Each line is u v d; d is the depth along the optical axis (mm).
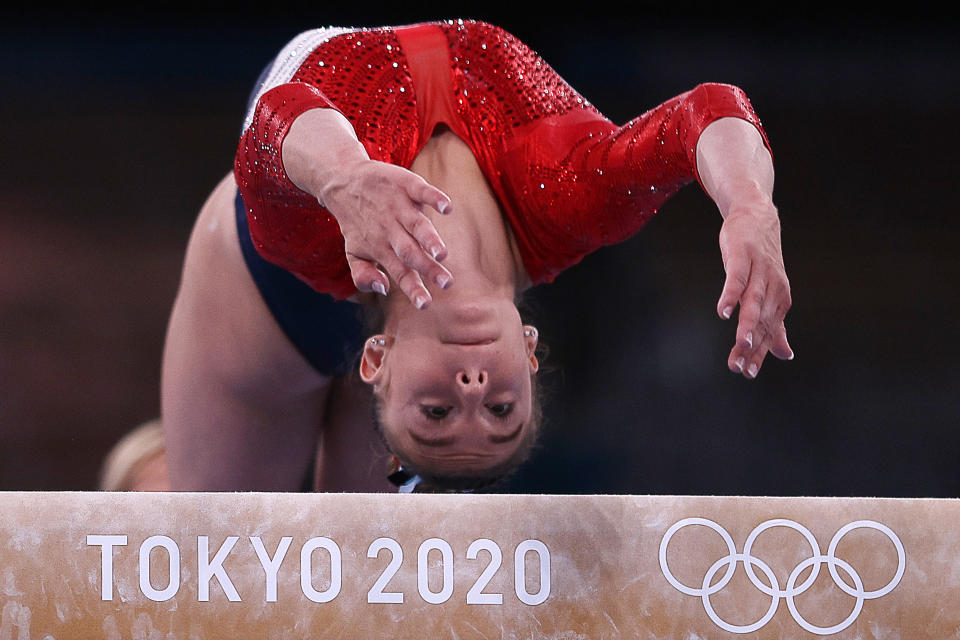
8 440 17172
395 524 5473
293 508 5477
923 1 18484
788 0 18484
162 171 18922
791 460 16156
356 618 5438
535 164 6910
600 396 16375
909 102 18859
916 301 17953
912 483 16156
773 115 18828
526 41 18500
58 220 18641
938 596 5500
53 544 5438
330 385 9617
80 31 18688
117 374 18031
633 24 18641
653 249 17250
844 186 18656
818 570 5508
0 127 18609
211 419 9273
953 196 18656
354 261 5496
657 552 5496
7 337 17875
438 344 6383
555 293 16641
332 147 5719
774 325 5578
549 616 5461
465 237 6598
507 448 6672
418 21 18516
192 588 5438
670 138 6426
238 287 8797
